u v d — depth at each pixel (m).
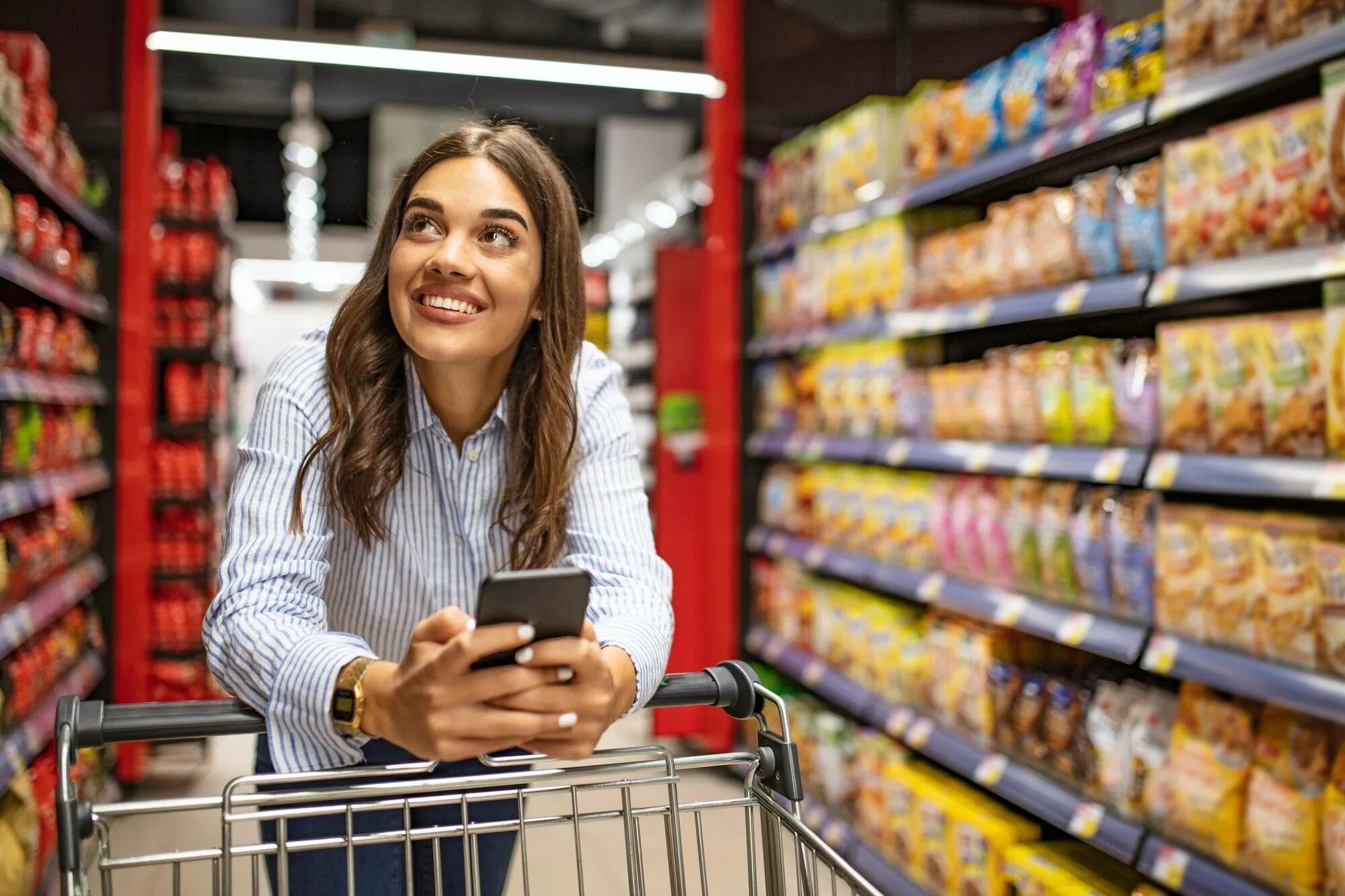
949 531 2.96
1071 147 2.44
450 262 1.23
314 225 13.13
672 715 4.49
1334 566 1.81
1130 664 2.46
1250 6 2.00
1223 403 2.06
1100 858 2.44
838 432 3.64
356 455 1.33
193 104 10.09
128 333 4.16
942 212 3.24
